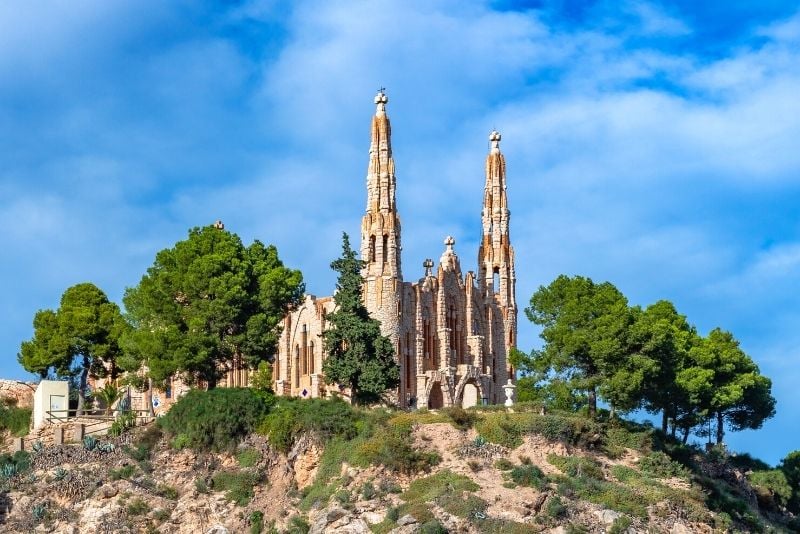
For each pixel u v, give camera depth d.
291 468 117.88
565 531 105.19
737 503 122.88
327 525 107.44
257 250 137.12
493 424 117.50
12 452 121.94
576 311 126.94
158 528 112.50
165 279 130.75
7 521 111.50
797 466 148.62
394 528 104.81
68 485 114.38
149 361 126.69
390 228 146.25
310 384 143.12
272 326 131.88
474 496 107.62
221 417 119.31
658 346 123.56
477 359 154.88
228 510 114.56
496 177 166.88
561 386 125.50
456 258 157.75
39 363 137.38
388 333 143.25
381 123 150.00
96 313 140.50
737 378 144.62
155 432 120.62
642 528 107.31
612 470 117.06
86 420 126.06
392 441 114.31
